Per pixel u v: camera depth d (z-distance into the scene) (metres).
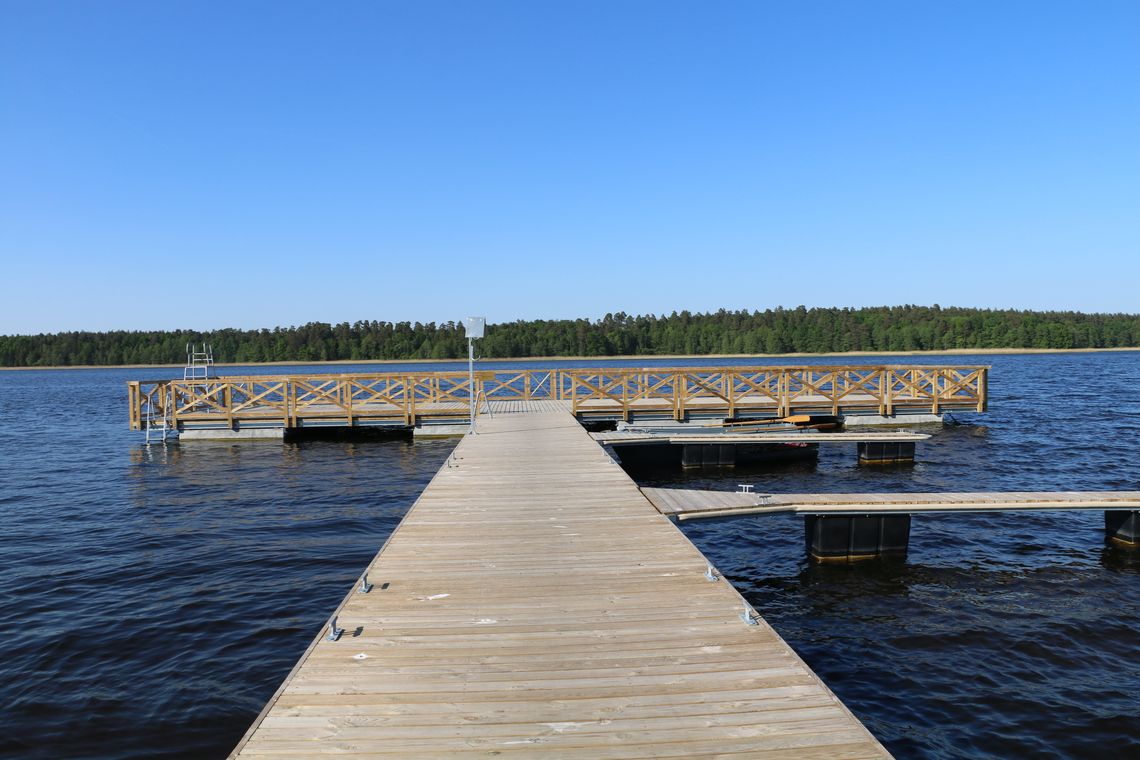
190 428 17.95
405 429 18.95
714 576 4.88
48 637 6.08
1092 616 6.57
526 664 3.60
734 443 14.04
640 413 18.06
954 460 14.62
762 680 3.42
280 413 17.88
